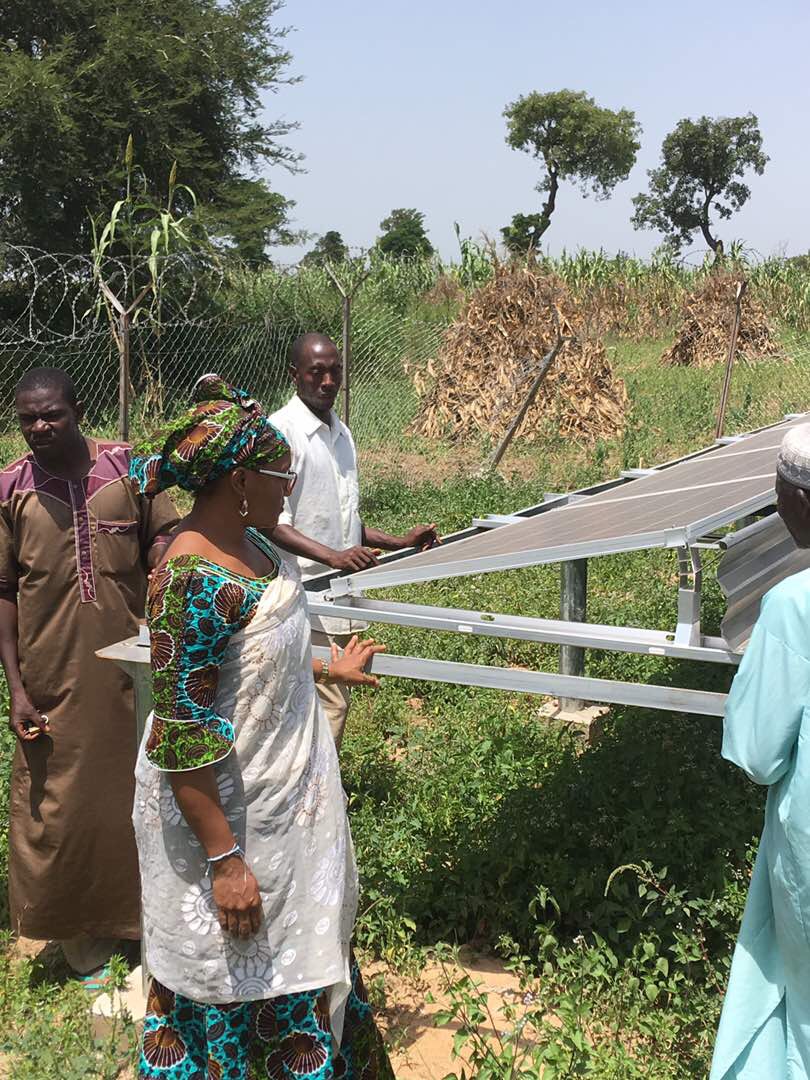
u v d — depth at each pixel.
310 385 4.13
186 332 16.22
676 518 3.06
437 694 5.90
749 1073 2.16
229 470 2.13
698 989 3.05
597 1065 2.70
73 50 18.86
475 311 15.49
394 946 3.41
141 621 3.42
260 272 18.91
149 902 2.26
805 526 2.10
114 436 13.24
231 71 20.50
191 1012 2.32
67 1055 2.90
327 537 4.18
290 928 2.23
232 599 2.11
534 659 6.40
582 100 64.94
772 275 29.12
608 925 3.34
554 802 3.93
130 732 3.36
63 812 3.31
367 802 4.27
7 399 14.29
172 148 19.59
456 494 10.67
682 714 4.91
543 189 67.31
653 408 16.52
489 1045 2.81
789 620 1.97
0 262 17.48
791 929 2.04
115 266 16.92
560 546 2.95
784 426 7.11
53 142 17.95
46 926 3.39
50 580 3.27
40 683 3.31
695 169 67.81
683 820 3.57
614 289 30.11
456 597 7.02
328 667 2.75
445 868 3.77
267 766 2.19
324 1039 2.26
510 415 14.71
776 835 2.05
